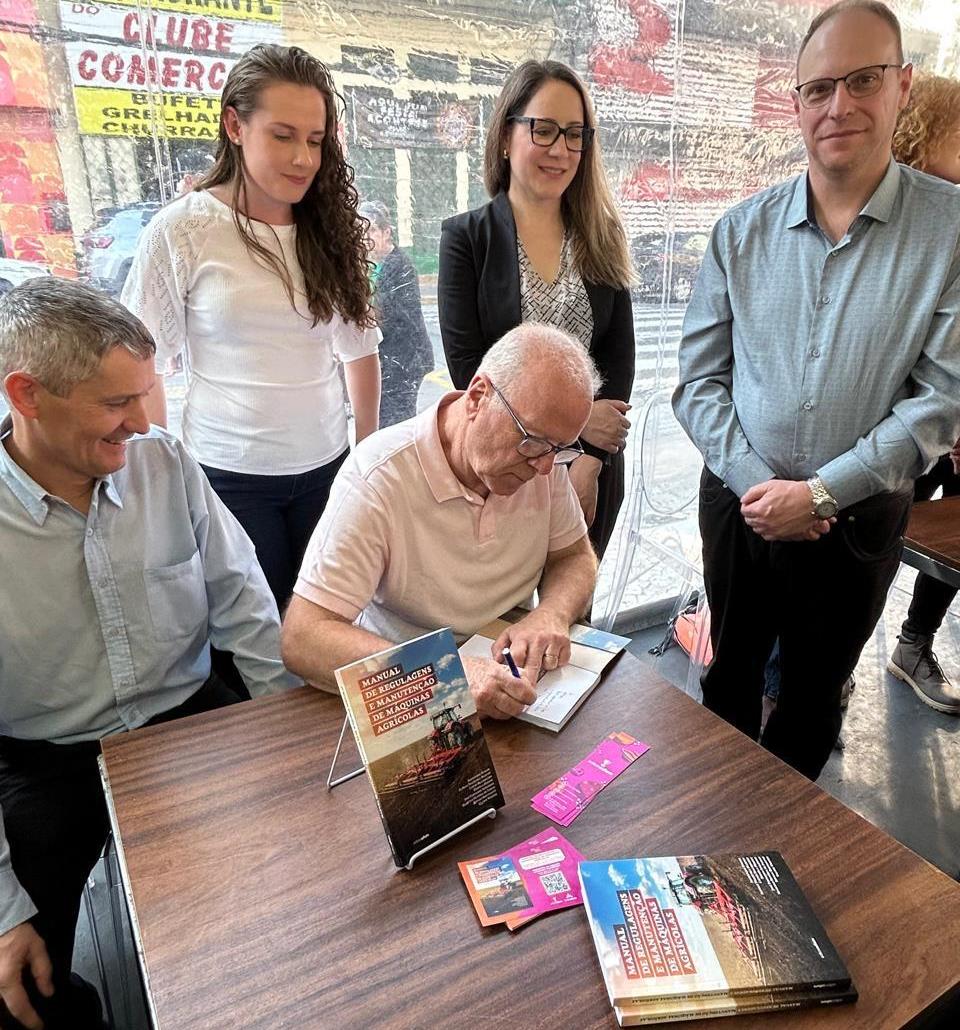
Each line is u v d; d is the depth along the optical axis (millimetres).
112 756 1001
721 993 679
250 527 1732
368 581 1201
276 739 1035
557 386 1043
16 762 1237
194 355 1653
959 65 2867
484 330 1773
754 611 1748
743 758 996
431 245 2078
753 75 2379
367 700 831
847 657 1662
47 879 1150
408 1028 665
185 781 956
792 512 1479
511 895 792
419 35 1849
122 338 1027
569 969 719
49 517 1142
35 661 1183
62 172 1613
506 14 1931
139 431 1091
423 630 1315
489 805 897
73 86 1564
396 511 1205
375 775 819
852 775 2162
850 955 731
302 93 1463
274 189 1518
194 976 709
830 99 1389
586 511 1795
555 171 1690
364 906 786
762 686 1883
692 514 2811
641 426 2549
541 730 1052
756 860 821
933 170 2033
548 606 1297
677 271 2498
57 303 1000
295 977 710
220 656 1461
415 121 1925
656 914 750
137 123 1650
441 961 727
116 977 1436
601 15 2068
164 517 1260
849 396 1490
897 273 1432
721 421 1653
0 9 1458
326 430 1778
